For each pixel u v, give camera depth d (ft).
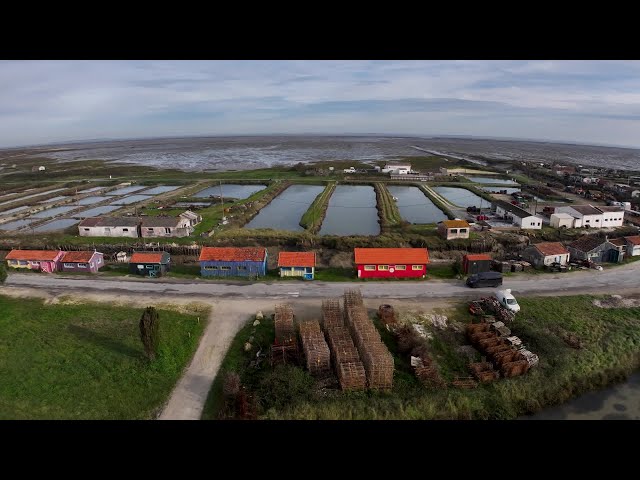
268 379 101.40
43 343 120.98
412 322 130.72
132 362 112.37
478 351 117.60
